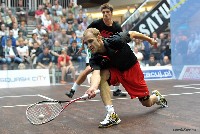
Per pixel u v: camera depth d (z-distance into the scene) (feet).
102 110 17.11
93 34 13.05
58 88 31.68
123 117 14.88
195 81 34.47
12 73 36.09
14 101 22.13
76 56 39.24
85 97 12.29
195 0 36.35
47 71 37.65
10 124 14.12
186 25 37.35
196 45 36.27
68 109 17.66
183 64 38.06
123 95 22.81
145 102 15.23
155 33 42.45
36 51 38.11
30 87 34.17
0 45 37.35
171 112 15.72
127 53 14.01
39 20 47.57
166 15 42.75
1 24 43.73
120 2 66.64
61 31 43.34
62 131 12.48
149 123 13.39
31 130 12.83
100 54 13.56
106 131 12.27
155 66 39.58
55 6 51.39
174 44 38.93
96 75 13.00
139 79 14.51
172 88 27.32
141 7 44.65
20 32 42.45
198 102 18.83
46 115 11.94
